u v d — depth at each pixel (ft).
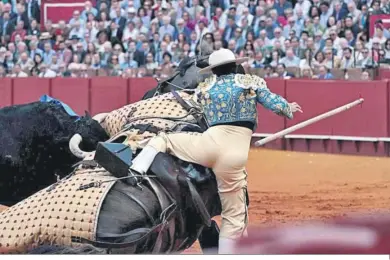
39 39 98.78
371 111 83.51
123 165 30.30
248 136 33.04
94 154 31.81
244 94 32.94
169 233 31.14
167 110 35.06
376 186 67.15
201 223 33.17
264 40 88.94
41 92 94.53
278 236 37.93
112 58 94.27
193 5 93.66
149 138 32.99
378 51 86.53
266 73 86.79
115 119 36.35
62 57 97.14
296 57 87.66
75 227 28.48
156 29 93.91
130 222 29.04
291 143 86.28
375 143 83.46
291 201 61.31
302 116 85.35
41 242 28.63
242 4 91.71
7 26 101.60
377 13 87.86
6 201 37.32
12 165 36.42
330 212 57.00
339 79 85.46
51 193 29.86
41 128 36.63
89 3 98.53
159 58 92.84
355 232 42.39
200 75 38.58
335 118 84.84
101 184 29.86
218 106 32.78
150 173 31.07
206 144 32.35
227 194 32.91
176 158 32.50
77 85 93.25
